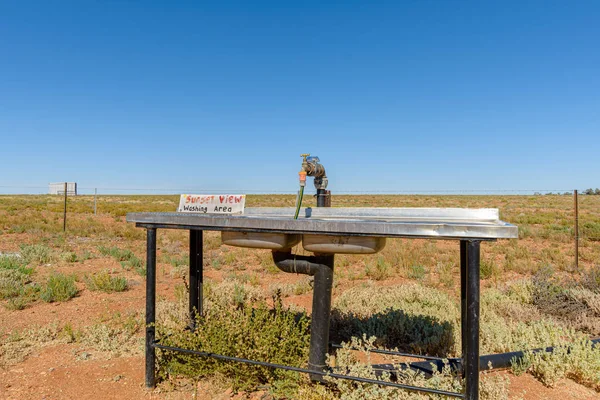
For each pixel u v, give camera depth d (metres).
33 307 6.61
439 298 6.63
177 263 10.30
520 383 3.99
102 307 6.61
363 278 9.41
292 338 3.92
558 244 14.35
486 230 2.68
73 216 24.52
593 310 6.14
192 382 3.90
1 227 17.53
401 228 2.86
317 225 3.11
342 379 3.49
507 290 7.43
